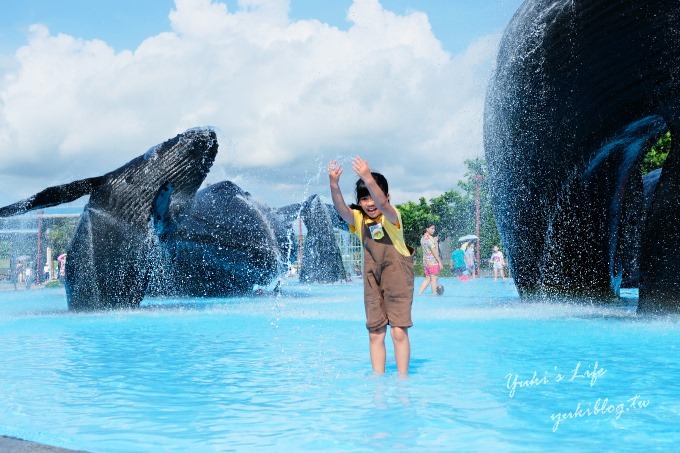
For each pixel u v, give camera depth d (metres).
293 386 3.90
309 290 18.36
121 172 11.38
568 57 8.60
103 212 11.23
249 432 2.83
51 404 3.48
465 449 2.52
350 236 27.53
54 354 5.58
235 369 4.60
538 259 10.11
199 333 7.25
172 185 11.28
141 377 4.32
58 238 29.73
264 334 6.99
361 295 15.70
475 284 21.23
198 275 14.77
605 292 10.39
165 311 10.75
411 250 4.32
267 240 14.77
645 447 2.53
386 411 3.18
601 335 6.19
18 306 13.63
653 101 8.26
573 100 8.88
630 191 10.96
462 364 4.58
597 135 9.08
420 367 4.48
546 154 9.45
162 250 12.92
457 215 36.38
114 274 11.16
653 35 7.73
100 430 2.91
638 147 9.78
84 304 11.24
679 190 7.49
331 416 3.10
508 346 5.50
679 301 7.45
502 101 9.74
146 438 2.76
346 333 6.93
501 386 3.77
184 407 3.38
